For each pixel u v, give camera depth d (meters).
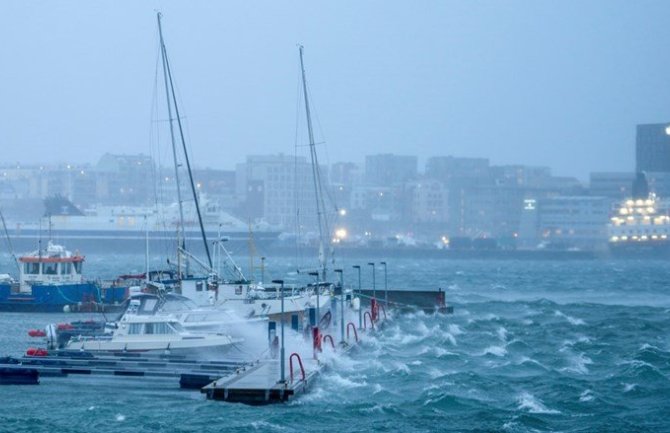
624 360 103.06
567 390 84.25
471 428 70.38
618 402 80.44
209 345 96.19
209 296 118.38
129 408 75.06
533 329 134.38
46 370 85.12
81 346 96.75
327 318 117.69
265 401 75.19
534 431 69.88
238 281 125.19
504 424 71.44
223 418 70.94
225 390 75.69
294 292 126.31
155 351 95.44
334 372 88.88
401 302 161.12
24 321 136.00
